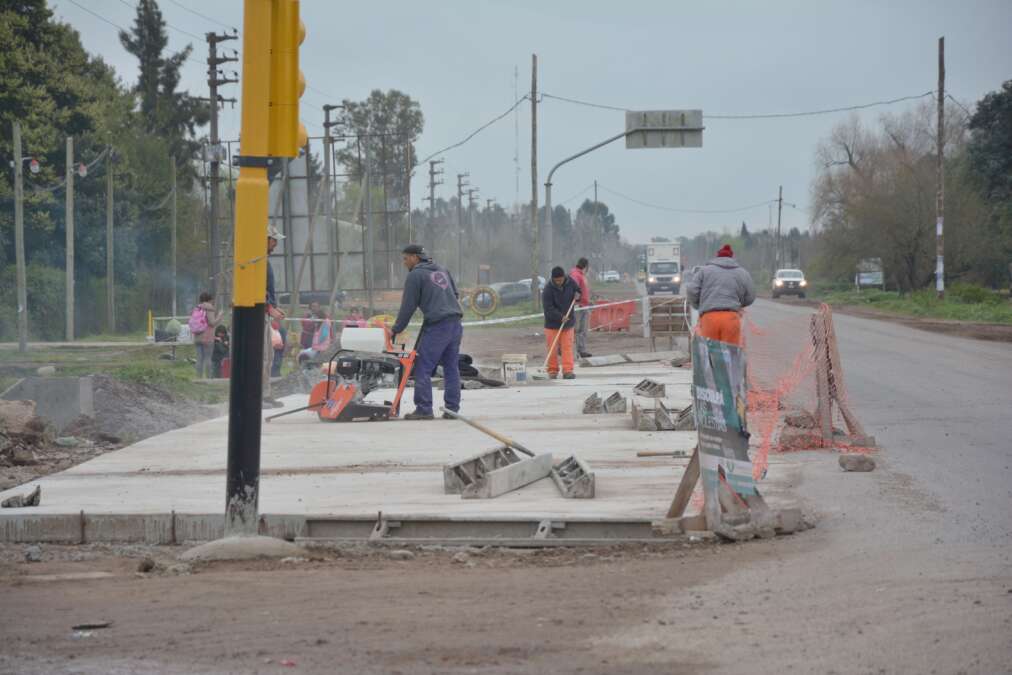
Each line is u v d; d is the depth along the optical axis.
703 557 22.47
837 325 124.00
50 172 163.25
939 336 103.25
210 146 134.62
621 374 70.12
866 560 21.06
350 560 23.52
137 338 157.12
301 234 144.00
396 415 46.69
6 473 35.44
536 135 153.50
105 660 15.38
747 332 97.75
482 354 96.62
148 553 25.02
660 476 31.80
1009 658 14.51
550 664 14.78
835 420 43.72
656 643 15.68
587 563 22.61
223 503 28.09
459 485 29.53
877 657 14.73
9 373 71.25
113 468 34.56
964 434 39.81
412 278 46.19
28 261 162.88
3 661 15.42
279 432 42.91
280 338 70.31
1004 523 24.66
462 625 16.91
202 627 17.14
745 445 25.28
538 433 41.56
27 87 161.25
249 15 23.36
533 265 155.25
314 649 15.72
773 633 16.06
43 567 23.02
